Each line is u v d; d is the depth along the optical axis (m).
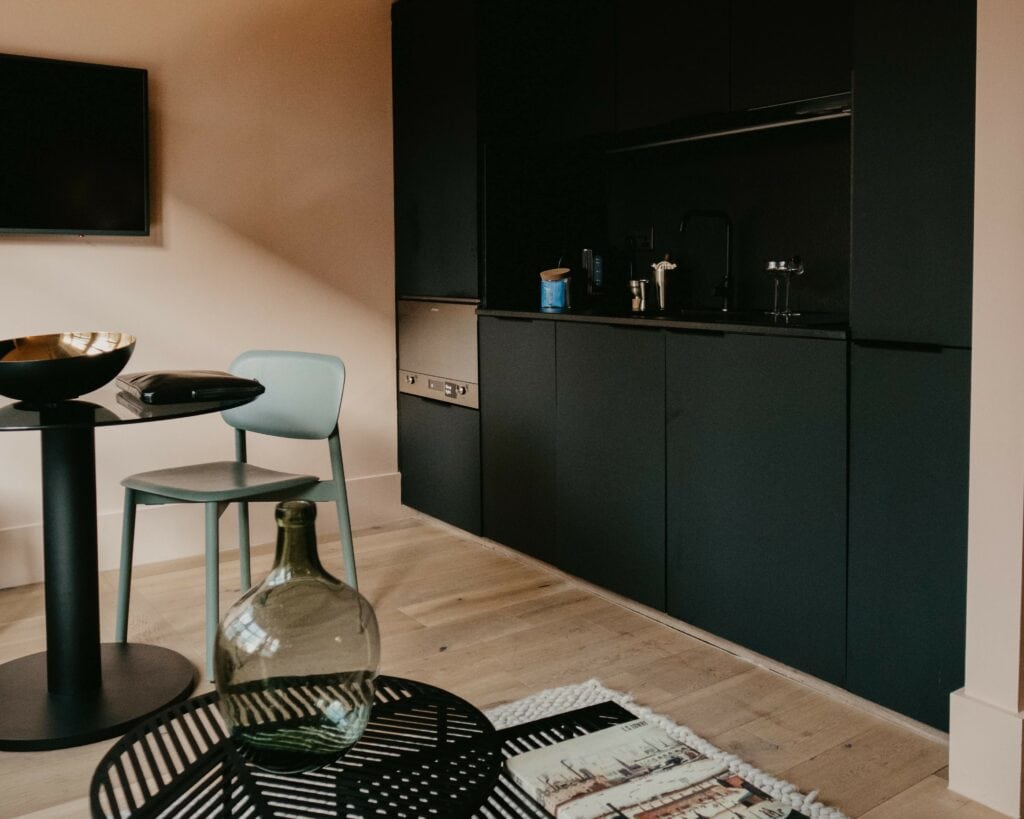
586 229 3.88
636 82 3.22
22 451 3.41
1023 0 1.80
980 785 1.96
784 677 2.57
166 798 1.19
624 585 3.05
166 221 3.62
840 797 1.98
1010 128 1.84
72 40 3.38
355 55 3.97
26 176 3.29
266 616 1.22
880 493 2.26
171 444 3.70
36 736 2.17
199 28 3.61
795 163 3.14
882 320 2.22
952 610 2.13
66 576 2.33
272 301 3.88
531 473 3.44
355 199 4.04
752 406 2.56
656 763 1.32
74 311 3.47
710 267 3.47
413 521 4.22
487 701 2.42
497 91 3.60
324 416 2.87
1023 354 1.86
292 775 1.24
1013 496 1.89
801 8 2.66
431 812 1.16
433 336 3.93
